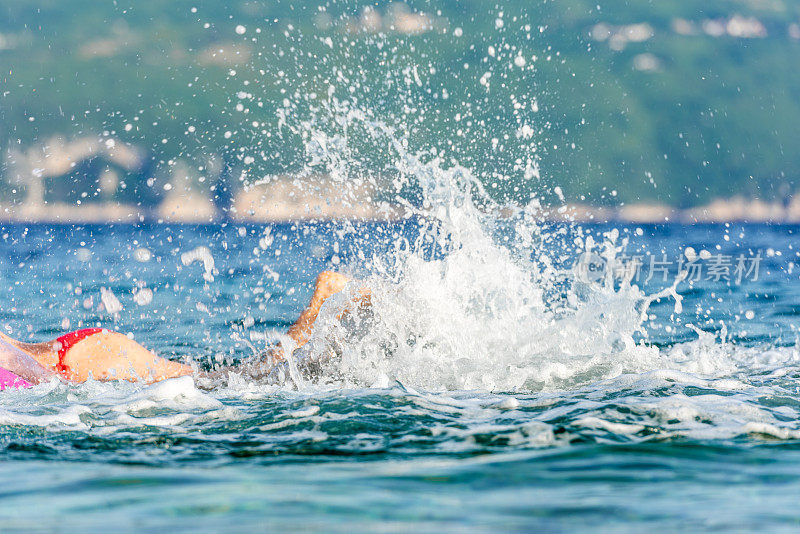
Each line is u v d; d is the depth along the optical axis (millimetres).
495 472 8133
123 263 47531
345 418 10930
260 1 151250
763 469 8242
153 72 166375
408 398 12148
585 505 6883
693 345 18500
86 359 15578
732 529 6211
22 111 150125
